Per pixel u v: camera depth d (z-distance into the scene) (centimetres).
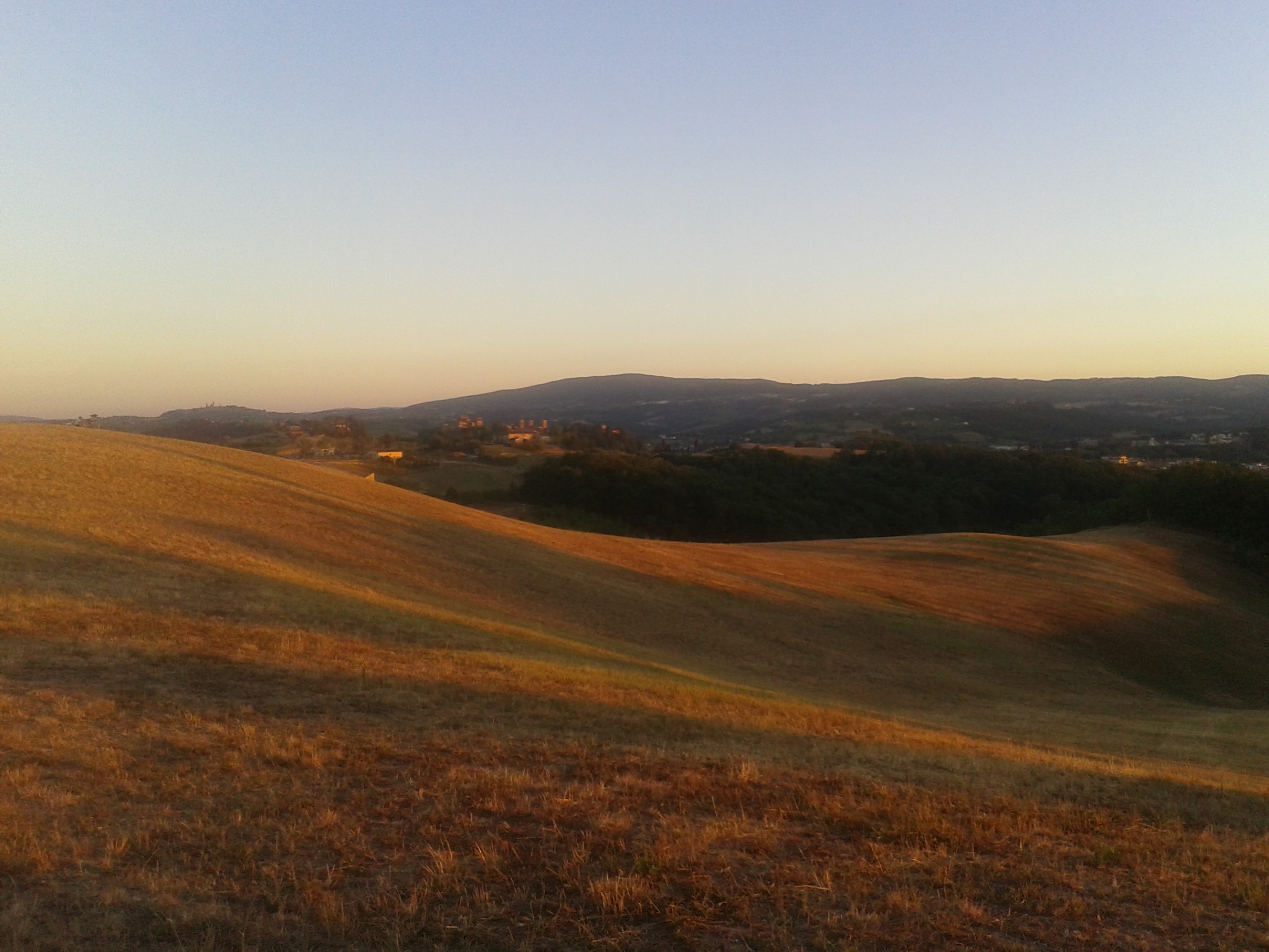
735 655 2627
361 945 490
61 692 1000
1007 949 516
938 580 4566
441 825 681
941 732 1642
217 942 486
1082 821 806
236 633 1415
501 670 1421
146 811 679
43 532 2025
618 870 602
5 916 500
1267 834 816
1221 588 5638
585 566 3400
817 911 555
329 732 929
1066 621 4006
